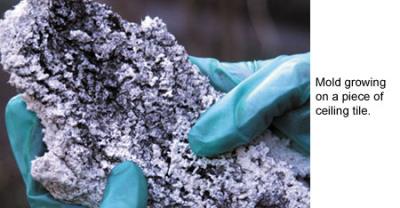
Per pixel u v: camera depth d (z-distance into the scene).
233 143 0.54
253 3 1.63
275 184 0.55
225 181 0.54
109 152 0.52
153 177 0.53
